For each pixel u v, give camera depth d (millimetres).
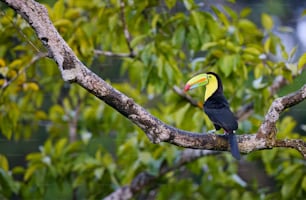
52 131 13922
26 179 11930
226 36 11391
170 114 11891
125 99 7164
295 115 17938
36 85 11852
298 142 7621
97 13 12008
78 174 12570
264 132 7547
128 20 11344
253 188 12742
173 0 11055
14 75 11453
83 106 13695
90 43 11594
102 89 7094
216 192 12703
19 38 11141
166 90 11469
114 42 11961
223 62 10367
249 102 11711
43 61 12102
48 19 7133
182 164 11977
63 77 7020
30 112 13438
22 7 7066
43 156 12094
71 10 12000
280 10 19547
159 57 10664
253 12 19594
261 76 11109
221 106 8336
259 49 11469
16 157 18109
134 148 11852
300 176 11539
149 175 12102
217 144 7477
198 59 10984
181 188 12688
